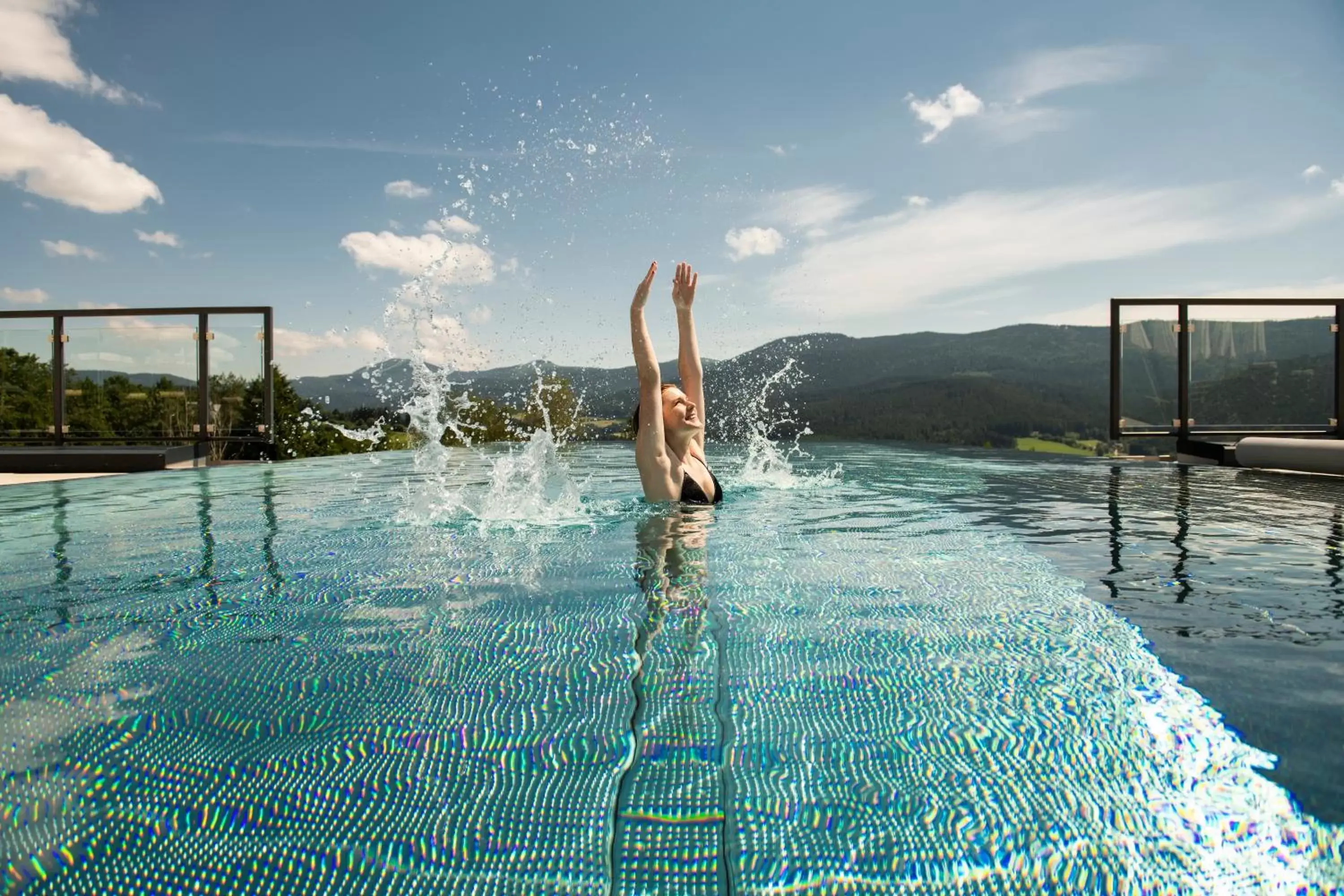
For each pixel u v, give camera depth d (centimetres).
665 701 90
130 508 297
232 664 106
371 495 334
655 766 73
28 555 194
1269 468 442
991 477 401
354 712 88
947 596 142
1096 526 230
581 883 55
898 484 366
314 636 119
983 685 94
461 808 66
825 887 54
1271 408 607
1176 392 607
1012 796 67
